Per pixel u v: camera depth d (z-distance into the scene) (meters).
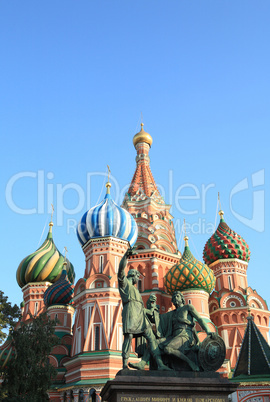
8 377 35.97
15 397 32.81
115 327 42.28
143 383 12.91
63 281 55.22
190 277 49.25
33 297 58.66
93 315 43.22
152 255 54.56
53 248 62.66
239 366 31.58
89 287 45.31
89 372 39.75
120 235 48.69
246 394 28.66
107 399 13.73
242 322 51.88
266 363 29.98
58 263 60.56
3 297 44.56
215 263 58.31
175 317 15.38
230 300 54.22
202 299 48.88
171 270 50.84
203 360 14.05
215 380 13.42
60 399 43.44
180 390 13.02
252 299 54.53
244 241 59.84
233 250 58.00
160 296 51.69
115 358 40.06
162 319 15.66
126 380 12.90
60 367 46.97
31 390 34.56
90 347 41.56
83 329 43.34
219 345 14.53
